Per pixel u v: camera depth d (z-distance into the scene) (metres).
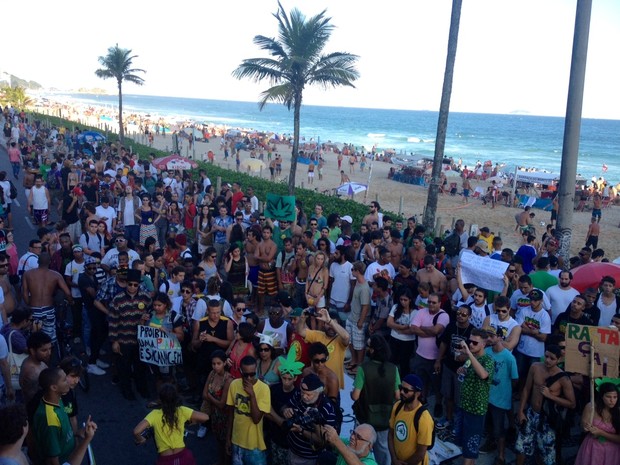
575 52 11.44
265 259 11.92
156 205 16.31
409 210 33.75
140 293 8.40
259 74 22.53
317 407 5.79
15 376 6.97
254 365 6.02
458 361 7.68
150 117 112.75
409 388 5.62
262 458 6.31
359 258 12.72
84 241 11.71
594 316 8.41
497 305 7.88
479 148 110.19
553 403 6.86
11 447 4.43
